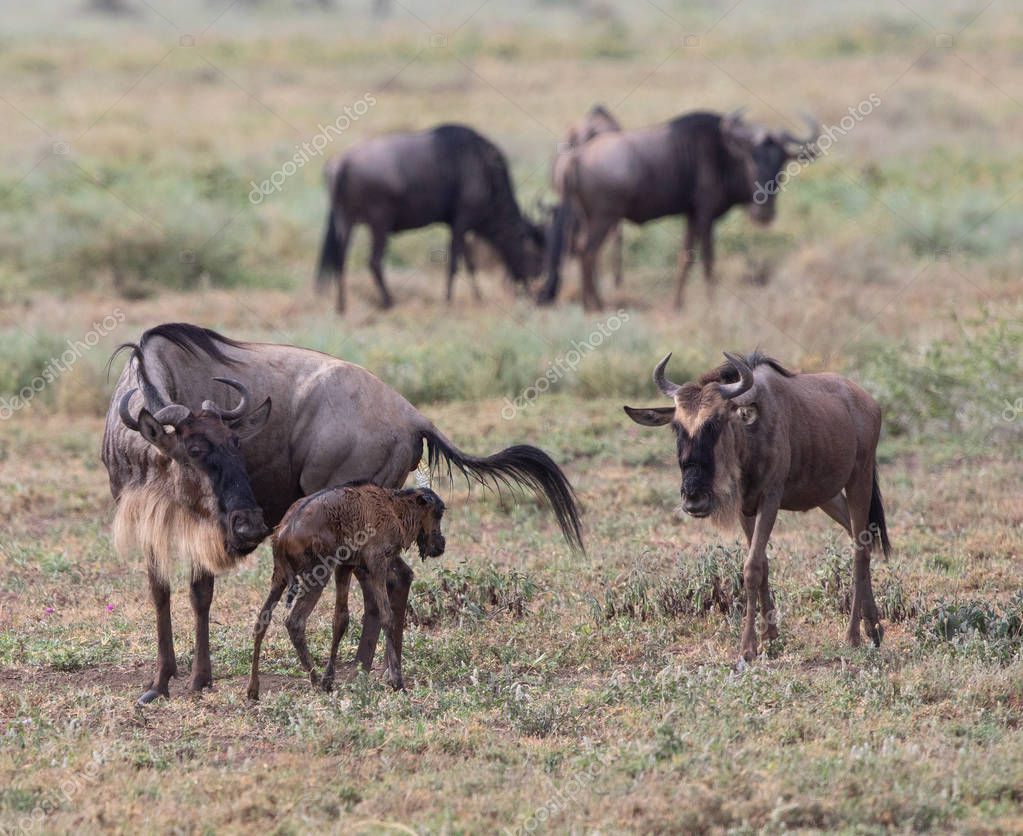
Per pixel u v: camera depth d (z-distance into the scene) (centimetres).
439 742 1903
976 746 1845
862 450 2450
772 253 5966
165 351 2220
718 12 15600
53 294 5403
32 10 17650
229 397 2253
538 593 2695
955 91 9688
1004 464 3528
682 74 10975
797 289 5006
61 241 5825
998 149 7931
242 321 5053
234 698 2122
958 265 5638
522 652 2377
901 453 3700
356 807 1680
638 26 14625
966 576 2725
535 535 3098
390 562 2233
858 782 1698
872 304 4984
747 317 4722
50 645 2400
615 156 5297
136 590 2758
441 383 4284
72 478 3588
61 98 9750
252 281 5797
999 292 5197
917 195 6806
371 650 2258
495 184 5531
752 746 1822
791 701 2042
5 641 2414
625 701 2070
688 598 2588
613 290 5762
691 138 5353
